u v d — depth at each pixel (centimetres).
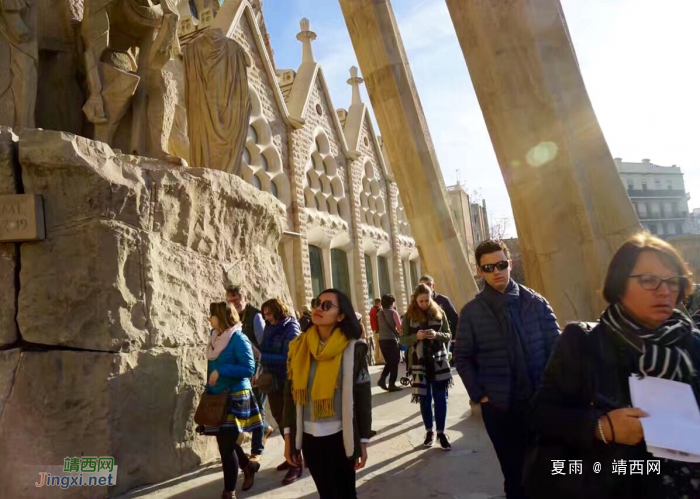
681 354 156
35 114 620
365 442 272
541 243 463
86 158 425
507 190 484
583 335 172
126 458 410
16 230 410
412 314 500
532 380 283
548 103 456
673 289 157
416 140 781
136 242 446
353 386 274
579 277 451
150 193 467
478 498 354
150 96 643
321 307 277
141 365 432
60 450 392
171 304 477
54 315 412
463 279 770
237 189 591
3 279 415
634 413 152
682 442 145
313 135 1697
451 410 673
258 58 1491
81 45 647
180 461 454
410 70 808
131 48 676
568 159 454
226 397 372
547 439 174
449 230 779
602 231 450
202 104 655
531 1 460
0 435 390
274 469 462
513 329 291
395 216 2228
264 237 659
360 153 1950
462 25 496
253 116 1416
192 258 517
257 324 523
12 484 385
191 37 1427
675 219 6512
